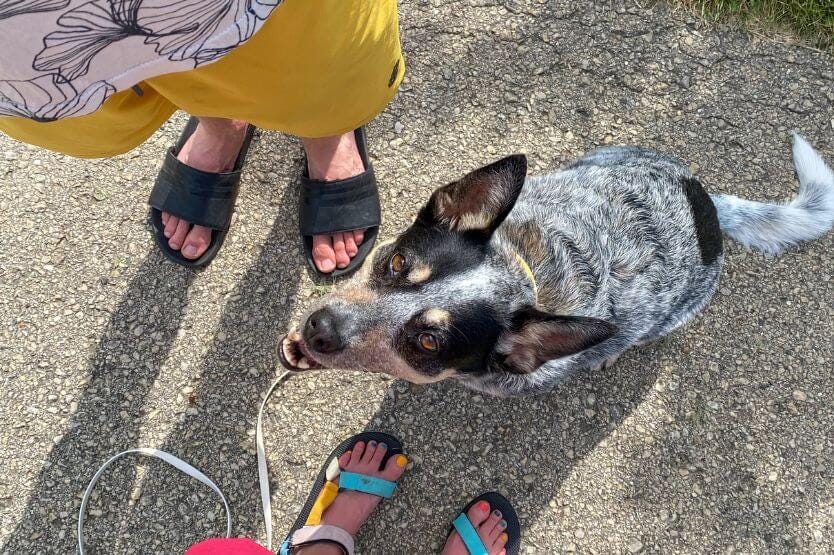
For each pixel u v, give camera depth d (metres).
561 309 0.89
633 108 1.13
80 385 1.02
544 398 1.06
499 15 1.14
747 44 1.14
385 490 1.02
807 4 1.14
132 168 1.07
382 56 0.78
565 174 0.98
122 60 0.52
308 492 1.03
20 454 1.00
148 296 1.04
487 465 1.05
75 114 0.59
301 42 0.68
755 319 1.09
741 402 1.07
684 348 1.08
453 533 1.02
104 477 1.00
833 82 1.13
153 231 1.06
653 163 0.98
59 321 1.03
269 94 0.73
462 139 1.12
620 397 1.07
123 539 1.00
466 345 0.82
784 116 1.13
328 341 0.82
